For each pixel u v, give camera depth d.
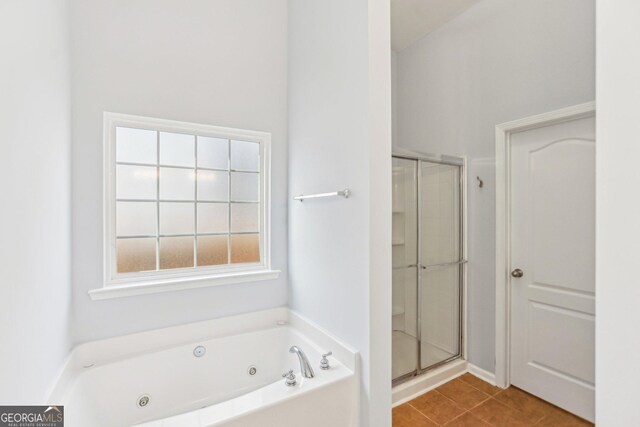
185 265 2.07
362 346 1.57
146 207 1.95
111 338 1.78
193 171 2.10
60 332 1.46
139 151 1.93
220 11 2.12
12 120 0.99
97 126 1.75
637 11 0.97
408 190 2.42
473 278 2.56
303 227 2.12
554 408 2.10
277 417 1.38
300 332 2.09
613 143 1.01
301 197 2.07
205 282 2.05
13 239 0.99
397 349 2.36
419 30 2.88
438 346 2.56
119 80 1.80
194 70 2.02
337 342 1.72
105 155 1.78
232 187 2.24
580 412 1.98
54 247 1.38
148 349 1.88
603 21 1.04
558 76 1.99
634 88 0.97
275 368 2.17
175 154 2.04
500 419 2.02
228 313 2.15
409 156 2.38
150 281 1.93
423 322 2.48
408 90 3.15
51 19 1.35
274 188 2.32
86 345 1.70
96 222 1.76
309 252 2.05
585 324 1.95
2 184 0.92
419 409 2.14
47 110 1.30
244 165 2.28
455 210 2.64
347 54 1.68
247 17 2.21
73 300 1.69
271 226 2.30
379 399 1.55
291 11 2.30
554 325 2.11
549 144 2.12
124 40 1.82
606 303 1.03
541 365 2.19
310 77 2.04
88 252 1.74
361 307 1.58
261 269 2.30
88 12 1.72
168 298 1.96
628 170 0.98
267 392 1.44
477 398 2.24
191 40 2.02
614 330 1.01
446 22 2.75
